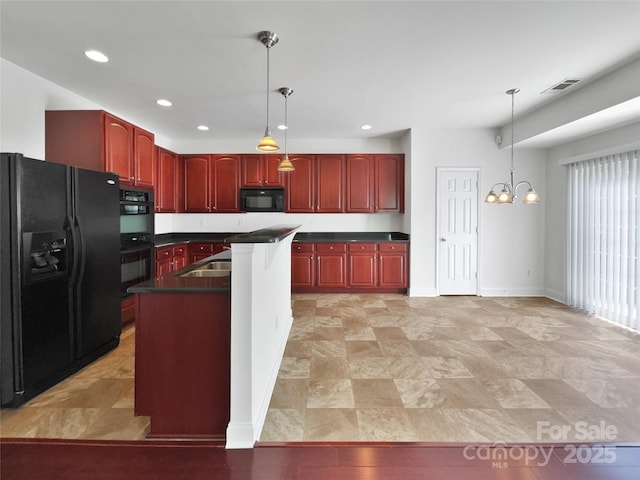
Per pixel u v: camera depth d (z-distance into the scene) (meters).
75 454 1.60
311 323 3.67
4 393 2.00
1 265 2.00
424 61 2.69
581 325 3.57
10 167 1.99
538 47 2.47
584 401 2.09
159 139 5.13
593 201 3.96
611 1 1.93
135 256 3.54
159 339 1.73
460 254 4.97
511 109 3.93
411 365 2.62
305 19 2.11
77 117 3.05
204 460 1.57
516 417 1.93
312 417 1.93
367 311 4.14
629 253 3.47
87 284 2.57
